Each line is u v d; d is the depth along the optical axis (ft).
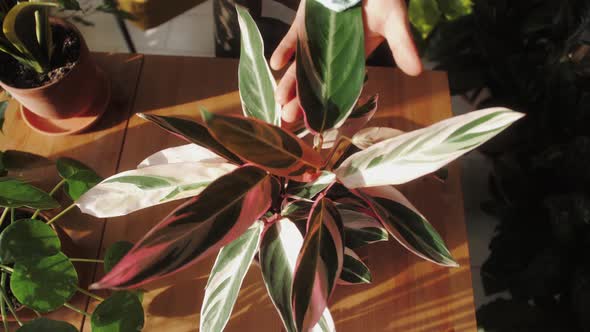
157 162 3.91
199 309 4.21
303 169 3.37
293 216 3.65
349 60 3.37
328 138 3.85
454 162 4.69
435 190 4.60
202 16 7.69
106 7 5.27
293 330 3.33
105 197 3.64
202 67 5.00
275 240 3.59
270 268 3.51
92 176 4.06
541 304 5.65
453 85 7.09
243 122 2.98
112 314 3.73
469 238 6.82
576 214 5.36
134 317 3.76
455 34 6.97
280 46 3.91
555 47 6.39
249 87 3.78
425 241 3.55
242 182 3.24
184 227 3.01
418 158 3.07
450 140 2.99
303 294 3.09
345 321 4.21
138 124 4.77
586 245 5.50
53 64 4.43
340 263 3.22
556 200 5.46
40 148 4.66
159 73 4.97
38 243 3.55
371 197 3.66
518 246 5.77
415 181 4.63
